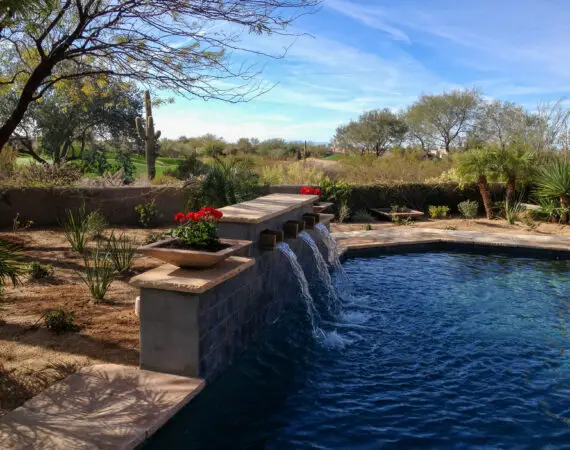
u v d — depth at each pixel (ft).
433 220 51.90
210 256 15.48
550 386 16.24
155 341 15.03
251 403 14.75
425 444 12.71
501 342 20.13
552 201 49.80
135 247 30.73
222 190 39.52
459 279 30.27
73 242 29.14
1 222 35.35
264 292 21.65
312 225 28.48
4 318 18.43
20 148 66.85
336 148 149.18
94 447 10.87
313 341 20.18
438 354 18.90
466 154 51.88
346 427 13.50
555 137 61.77
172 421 12.82
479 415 14.30
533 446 12.74
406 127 136.87
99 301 20.92
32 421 11.89
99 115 68.33
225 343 17.03
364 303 25.49
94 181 42.83
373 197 53.72
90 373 14.65
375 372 17.21
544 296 26.68
